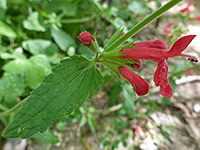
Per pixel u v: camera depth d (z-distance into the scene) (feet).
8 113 0.27
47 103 0.18
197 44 0.70
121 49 0.19
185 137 0.49
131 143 0.45
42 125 0.17
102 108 0.50
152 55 0.18
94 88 0.20
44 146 0.39
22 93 0.34
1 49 0.38
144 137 0.46
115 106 0.50
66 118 0.38
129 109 0.43
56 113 0.18
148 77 0.54
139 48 0.19
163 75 0.18
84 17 0.59
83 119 0.42
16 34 0.42
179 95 0.57
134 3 0.48
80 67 0.19
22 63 0.35
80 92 0.19
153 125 0.48
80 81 0.19
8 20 0.42
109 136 0.46
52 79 0.18
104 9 0.47
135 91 0.20
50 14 0.46
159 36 0.65
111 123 0.48
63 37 0.46
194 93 0.58
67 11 0.47
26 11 0.45
